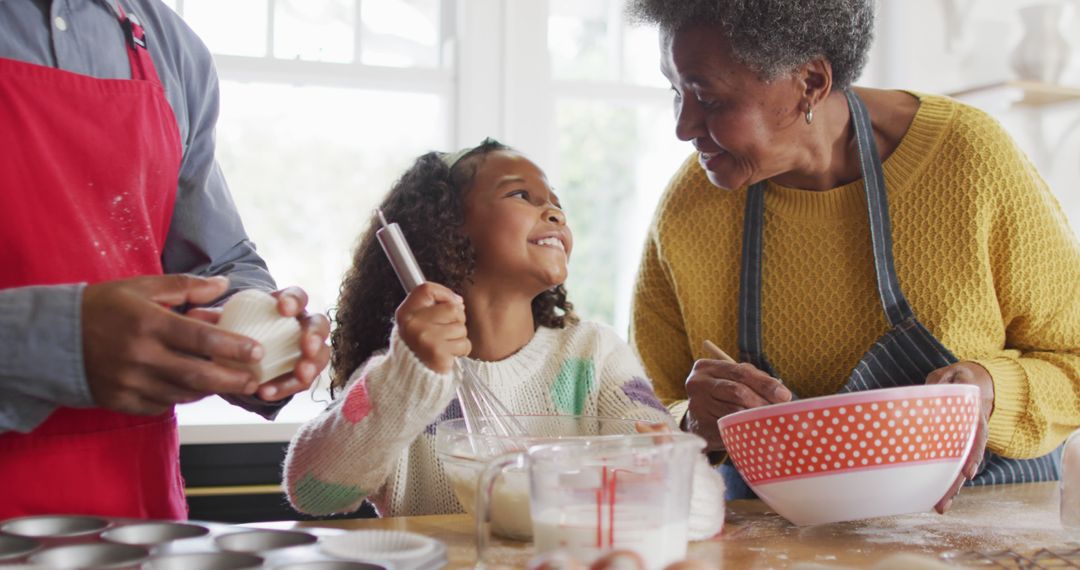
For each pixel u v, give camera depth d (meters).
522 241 1.31
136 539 0.87
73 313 0.80
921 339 1.29
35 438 0.95
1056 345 1.35
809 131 1.27
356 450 1.07
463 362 1.27
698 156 1.49
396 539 0.86
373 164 2.78
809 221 1.38
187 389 0.82
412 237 1.37
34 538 0.84
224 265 1.15
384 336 1.42
